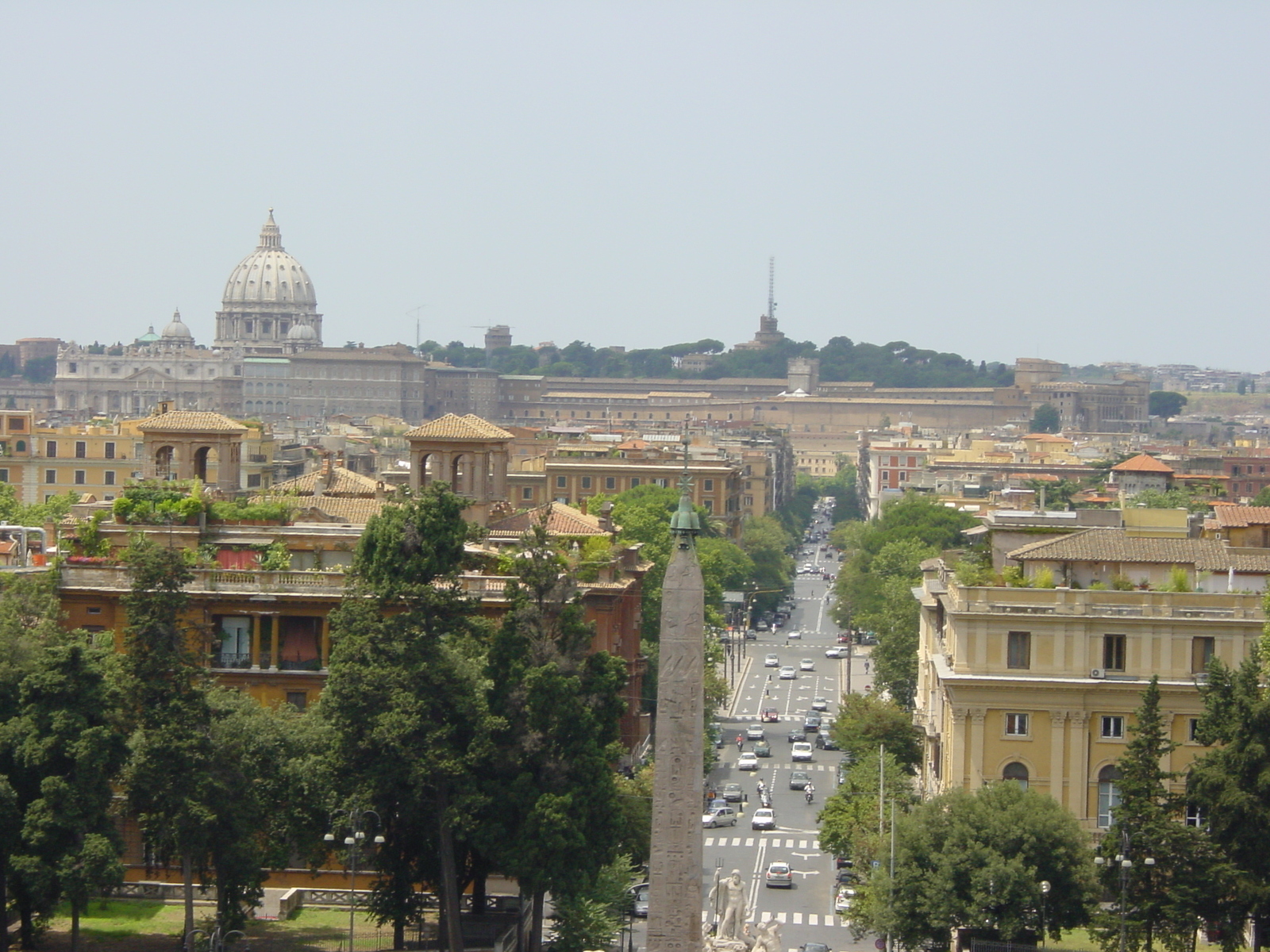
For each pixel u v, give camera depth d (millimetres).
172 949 167375
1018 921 168750
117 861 159500
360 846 167625
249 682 195375
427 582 171250
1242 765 161750
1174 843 163125
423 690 167375
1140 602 188500
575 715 167875
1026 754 188500
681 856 124438
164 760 161000
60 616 193000
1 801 156500
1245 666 165125
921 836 174750
